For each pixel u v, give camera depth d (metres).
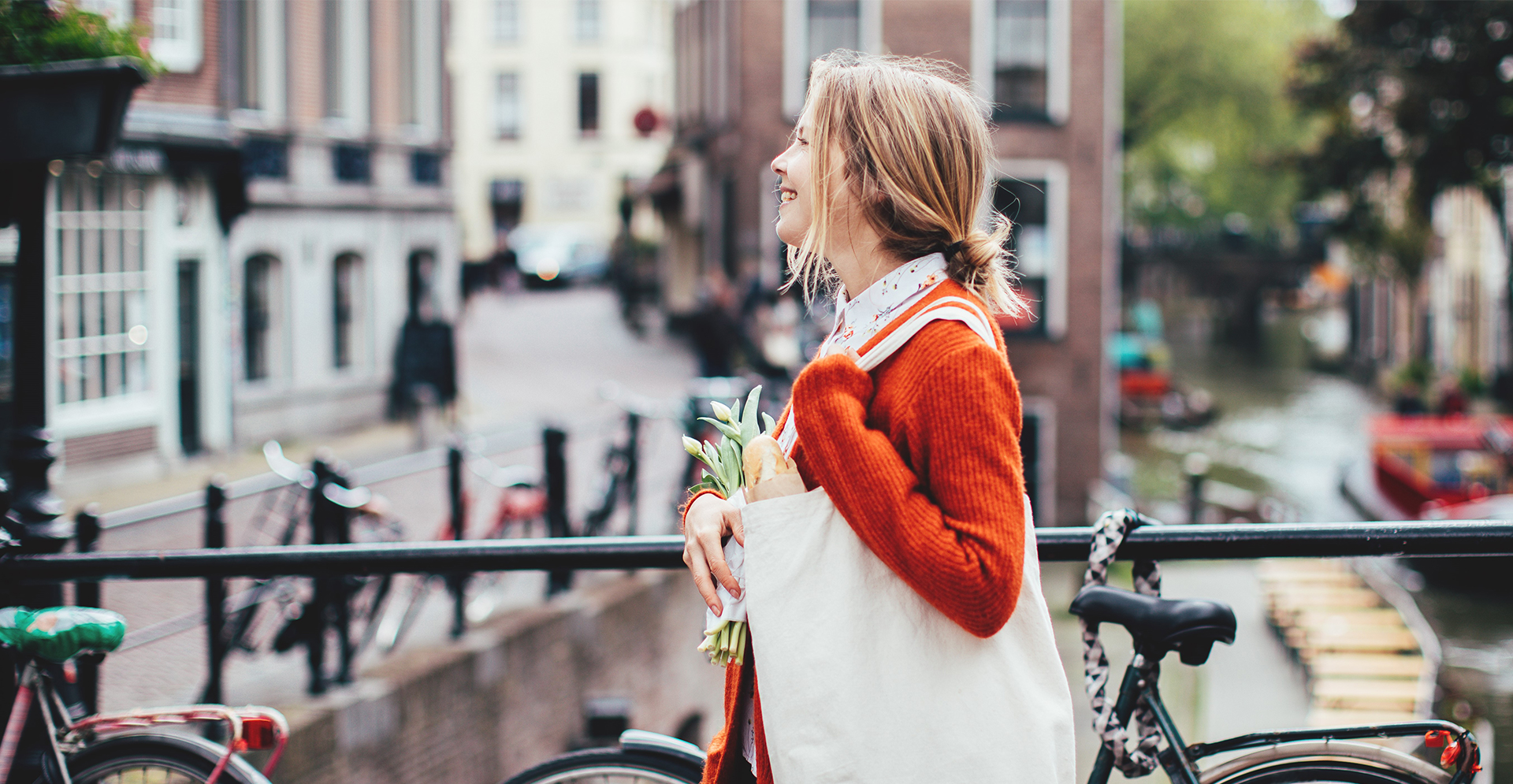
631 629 9.56
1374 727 2.09
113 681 6.48
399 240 18.33
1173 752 2.09
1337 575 17.33
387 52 18.19
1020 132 20.88
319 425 16.48
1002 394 1.62
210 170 13.96
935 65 1.86
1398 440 22.73
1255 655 14.93
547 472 9.07
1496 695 14.18
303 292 16.30
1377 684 12.95
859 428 1.62
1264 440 34.72
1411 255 35.28
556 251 41.66
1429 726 2.07
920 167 1.70
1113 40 20.81
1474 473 21.88
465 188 48.38
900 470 1.59
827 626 1.66
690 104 28.00
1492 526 2.19
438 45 19.41
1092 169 20.95
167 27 13.51
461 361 23.52
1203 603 2.07
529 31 47.88
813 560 1.67
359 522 7.34
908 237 1.72
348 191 17.12
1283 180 45.34
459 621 7.88
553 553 2.51
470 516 11.00
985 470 1.58
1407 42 28.02
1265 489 28.02
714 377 18.80
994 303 1.81
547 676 8.39
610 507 9.87
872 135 1.71
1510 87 26.64
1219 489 26.08
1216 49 38.78
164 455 13.51
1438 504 20.47
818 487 1.75
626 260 34.16
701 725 10.85
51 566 2.77
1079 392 21.25
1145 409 37.75
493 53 47.94
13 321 4.31
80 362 12.59
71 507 11.45
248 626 6.47
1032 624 1.69
